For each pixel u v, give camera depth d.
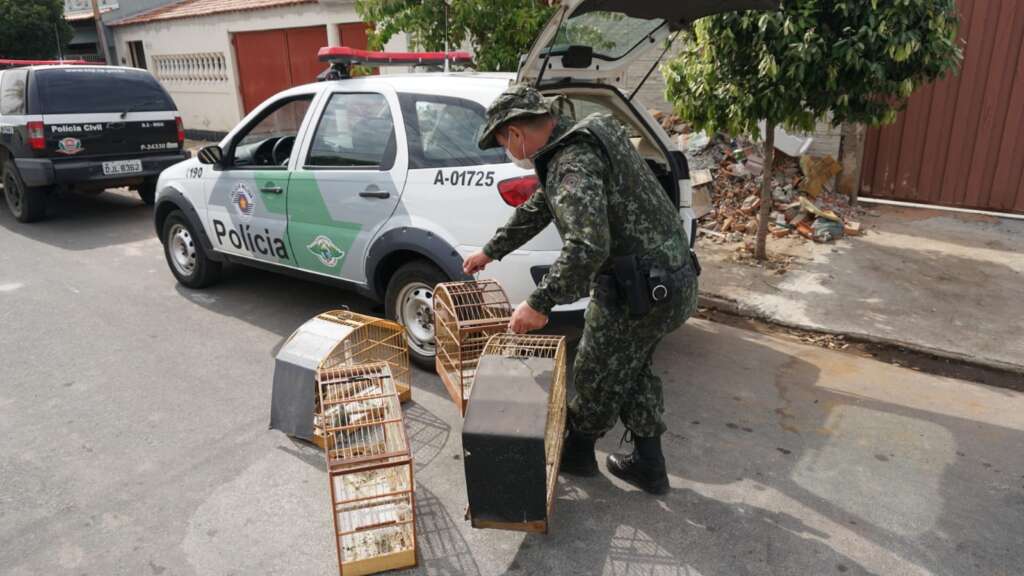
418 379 4.06
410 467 2.53
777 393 3.89
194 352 4.45
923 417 3.63
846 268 5.70
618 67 4.01
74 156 7.50
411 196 3.85
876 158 7.30
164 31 13.53
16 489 3.04
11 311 5.15
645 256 2.46
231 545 2.69
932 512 2.86
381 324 3.62
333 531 2.76
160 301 5.37
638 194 2.44
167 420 3.61
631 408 2.83
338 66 4.45
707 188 7.04
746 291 5.29
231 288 5.68
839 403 3.78
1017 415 3.66
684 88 5.54
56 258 6.53
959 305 4.96
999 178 6.78
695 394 3.88
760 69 4.79
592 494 2.97
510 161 3.53
